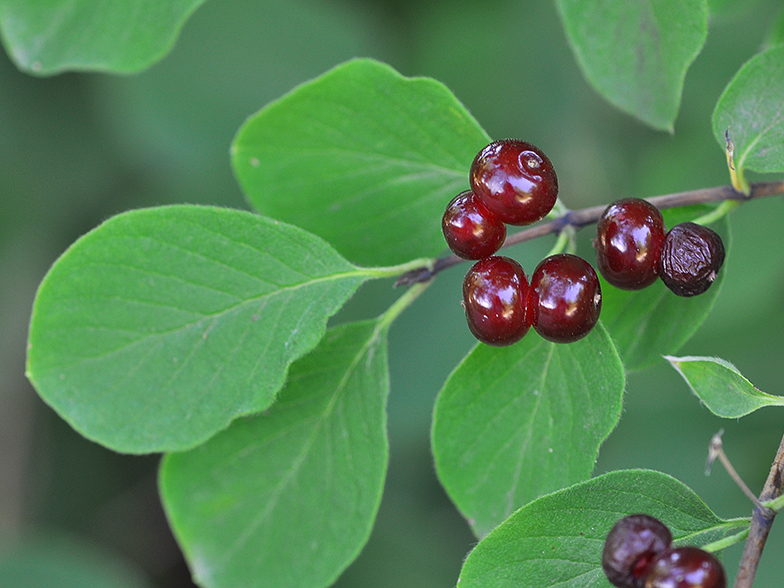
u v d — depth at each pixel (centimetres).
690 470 35
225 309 29
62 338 29
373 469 30
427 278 30
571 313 28
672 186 35
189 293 29
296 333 29
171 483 30
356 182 31
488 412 29
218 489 30
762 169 29
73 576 35
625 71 30
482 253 29
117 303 29
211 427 29
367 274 29
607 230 29
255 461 30
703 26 30
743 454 35
